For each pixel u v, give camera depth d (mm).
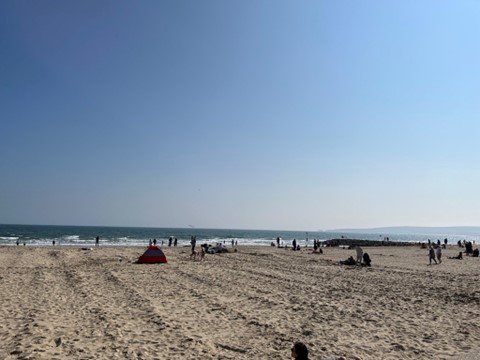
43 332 8281
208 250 36438
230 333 8562
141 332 8438
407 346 7766
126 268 21641
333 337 8344
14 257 28328
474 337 8445
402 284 16266
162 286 15141
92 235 95188
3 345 7355
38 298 12305
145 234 111812
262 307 11367
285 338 8227
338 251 44594
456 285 15922
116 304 11500
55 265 23016
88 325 8984
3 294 12906
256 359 6879
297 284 16094
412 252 43812
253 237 122562
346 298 13008
